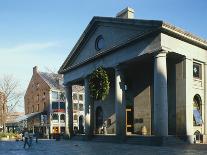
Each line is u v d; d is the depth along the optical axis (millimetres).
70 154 15984
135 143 22969
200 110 25688
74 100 62781
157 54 21906
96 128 34719
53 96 61031
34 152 18453
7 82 62844
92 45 31109
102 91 27188
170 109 25234
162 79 21500
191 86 24172
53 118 60062
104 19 28391
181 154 14445
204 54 25844
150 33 22406
